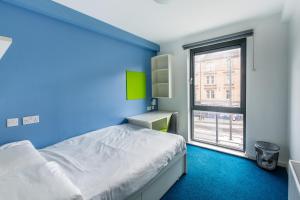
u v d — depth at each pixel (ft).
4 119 5.58
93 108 8.52
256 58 8.29
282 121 7.76
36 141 6.40
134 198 4.62
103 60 8.94
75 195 2.93
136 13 7.43
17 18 5.76
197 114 11.68
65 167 4.73
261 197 5.89
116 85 9.75
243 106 9.18
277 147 7.62
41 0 5.90
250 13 7.55
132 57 10.75
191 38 10.66
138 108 11.32
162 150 5.99
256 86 8.37
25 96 6.06
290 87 7.07
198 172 7.64
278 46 7.66
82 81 7.97
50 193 2.86
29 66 6.12
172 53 11.73
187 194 6.15
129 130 8.55
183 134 11.61
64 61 7.20
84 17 7.38
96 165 4.88
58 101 7.05
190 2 6.55
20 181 3.13
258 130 8.46
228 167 8.05
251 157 8.79
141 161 5.16
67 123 7.41
